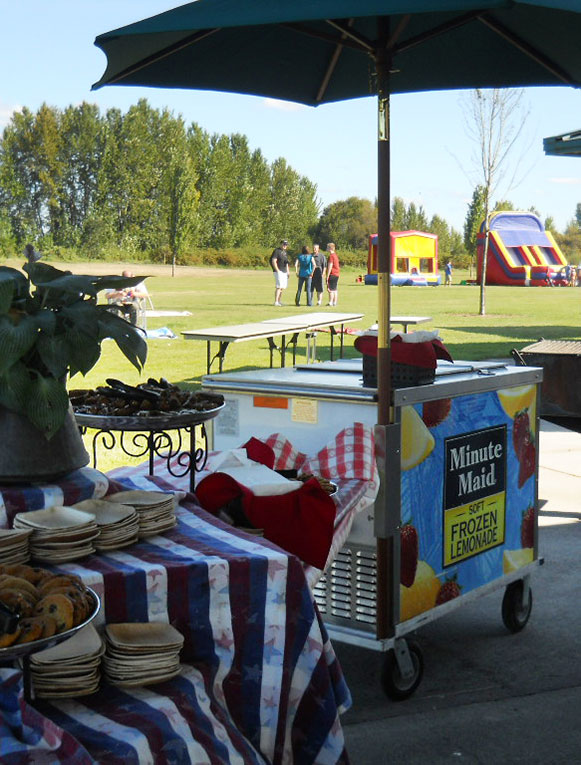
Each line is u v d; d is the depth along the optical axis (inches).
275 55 155.4
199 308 959.6
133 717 83.0
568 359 218.7
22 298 101.1
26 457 102.8
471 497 152.5
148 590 93.1
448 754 125.9
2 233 2955.2
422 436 141.4
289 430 150.5
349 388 142.9
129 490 111.9
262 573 98.4
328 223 3759.8
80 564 95.2
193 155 3312.0
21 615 75.3
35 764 72.9
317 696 101.4
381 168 131.5
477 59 159.9
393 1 98.7
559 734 131.6
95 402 120.3
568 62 149.0
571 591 190.2
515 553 164.6
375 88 138.5
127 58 124.2
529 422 166.7
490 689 145.9
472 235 3346.5
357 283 1941.4
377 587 136.5
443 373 152.3
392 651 139.8
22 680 80.0
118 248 3070.9
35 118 3051.2
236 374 159.9
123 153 3068.4
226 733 91.1
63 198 3063.5
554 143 283.6
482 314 927.0
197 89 155.2
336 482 135.5
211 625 96.3
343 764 100.8
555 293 1467.8
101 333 102.7
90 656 86.0
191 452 122.3
